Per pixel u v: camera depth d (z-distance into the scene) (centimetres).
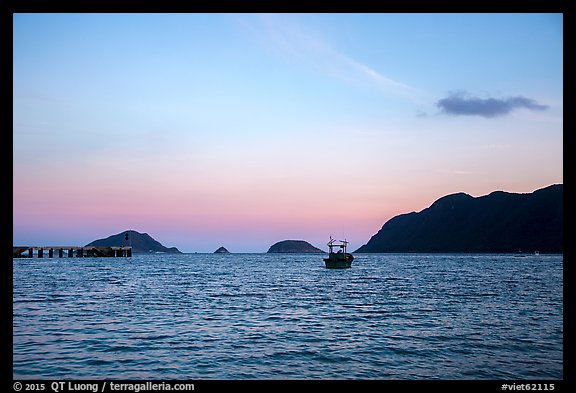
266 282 5744
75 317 2606
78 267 8994
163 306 3155
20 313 2753
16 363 1602
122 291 4262
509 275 7131
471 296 3900
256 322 2500
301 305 3291
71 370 1525
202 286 4991
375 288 4800
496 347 1878
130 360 1658
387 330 2261
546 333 2166
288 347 1886
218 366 1595
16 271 7350
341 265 9031
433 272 8238
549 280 5906
